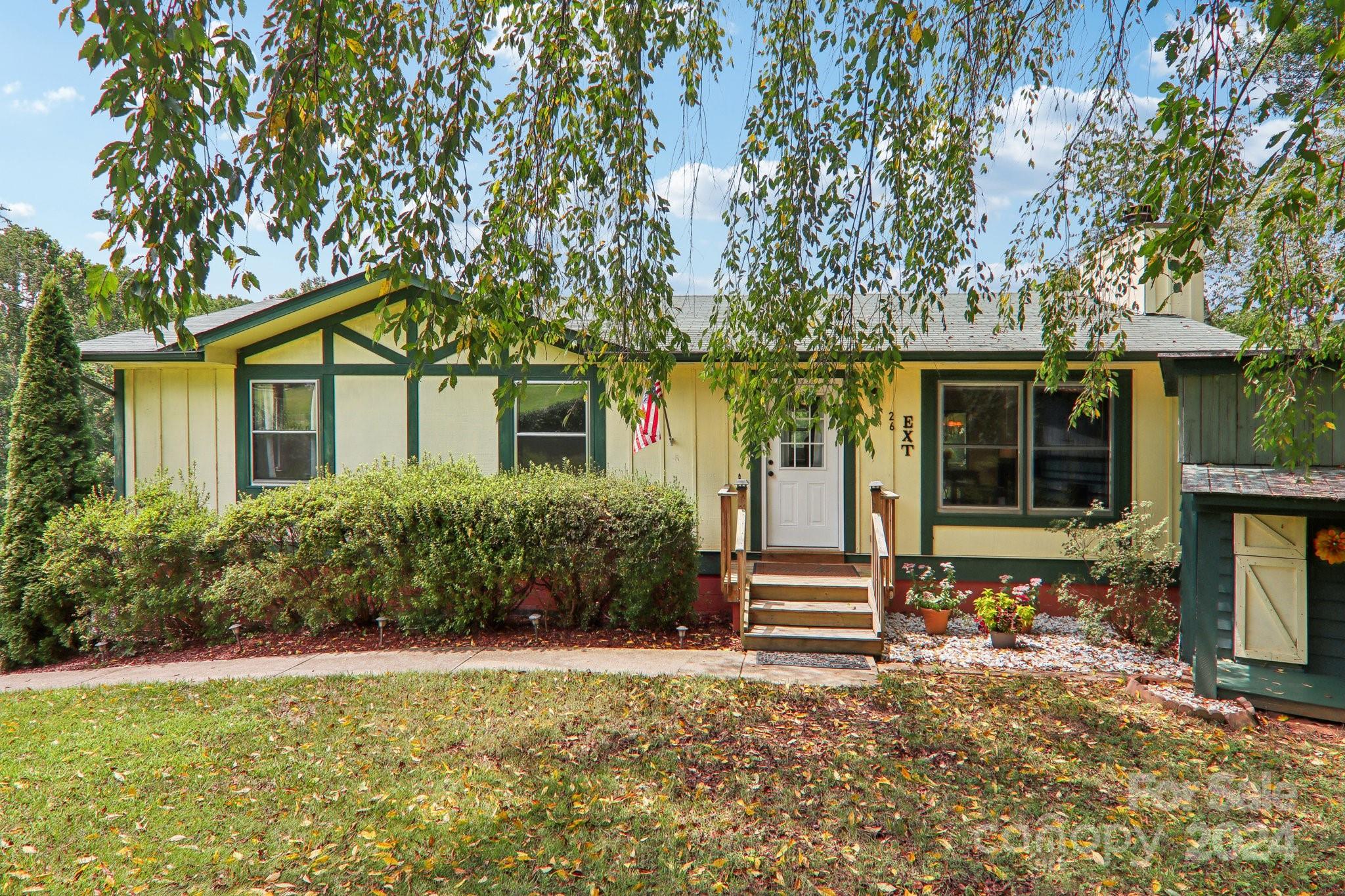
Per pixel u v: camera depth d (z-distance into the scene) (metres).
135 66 3.25
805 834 4.50
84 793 5.04
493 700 6.75
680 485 10.50
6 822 4.64
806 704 6.66
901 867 4.16
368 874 4.08
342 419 10.93
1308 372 6.06
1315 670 6.95
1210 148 4.87
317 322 10.95
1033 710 6.54
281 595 9.12
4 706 7.08
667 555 9.00
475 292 4.58
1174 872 4.13
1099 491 9.87
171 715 6.55
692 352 9.85
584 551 8.95
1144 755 5.64
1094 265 7.02
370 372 10.88
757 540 10.48
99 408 23.91
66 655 9.83
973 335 10.19
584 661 8.02
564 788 5.02
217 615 9.46
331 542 9.07
